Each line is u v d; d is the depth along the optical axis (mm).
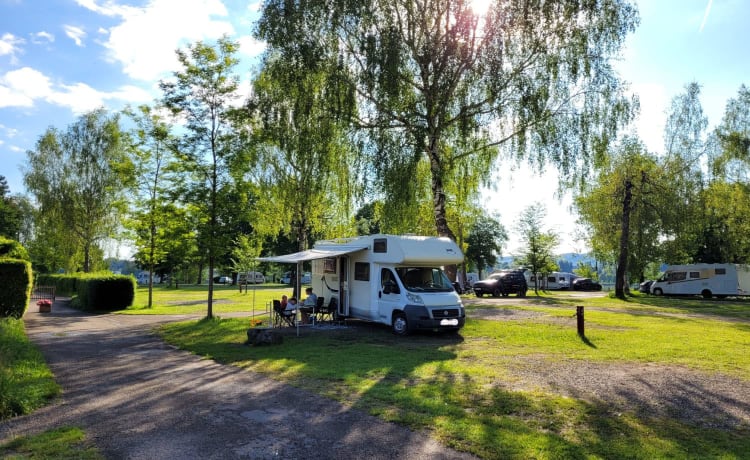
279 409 6387
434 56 16422
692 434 5477
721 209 32812
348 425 5734
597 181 33062
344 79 16797
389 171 16969
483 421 5840
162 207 16703
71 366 9164
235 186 16766
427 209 33750
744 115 33219
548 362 9625
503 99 17141
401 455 4812
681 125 33969
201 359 9938
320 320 16438
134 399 6855
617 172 32062
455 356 10289
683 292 33344
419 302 12961
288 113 17969
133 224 22672
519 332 13680
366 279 14898
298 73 16719
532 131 17156
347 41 17141
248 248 41094
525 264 37500
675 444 5129
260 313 20547
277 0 17047
